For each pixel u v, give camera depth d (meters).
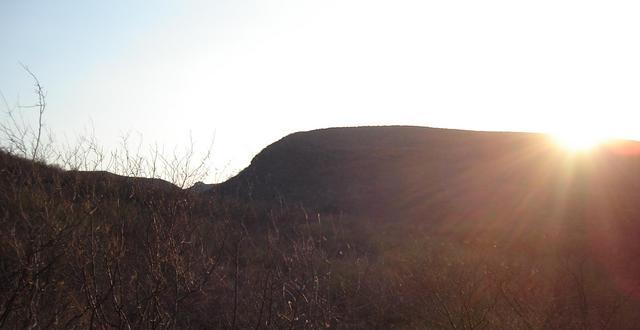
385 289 8.88
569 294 7.84
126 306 4.71
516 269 8.82
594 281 9.84
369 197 38.72
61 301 4.51
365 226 22.70
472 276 7.73
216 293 6.07
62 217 4.45
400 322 7.98
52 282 4.43
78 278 4.72
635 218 27.56
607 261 15.23
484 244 18.83
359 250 14.93
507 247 18.20
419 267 9.48
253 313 5.66
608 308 7.66
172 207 4.98
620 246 18.31
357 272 9.48
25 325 4.11
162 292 4.67
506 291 7.51
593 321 7.12
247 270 6.54
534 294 7.76
